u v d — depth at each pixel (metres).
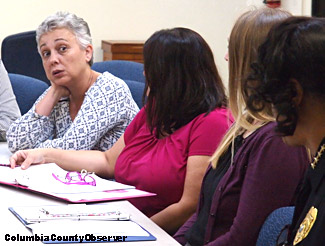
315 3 6.87
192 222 2.54
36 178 2.79
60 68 3.55
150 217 2.75
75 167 3.16
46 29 3.54
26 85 4.74
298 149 2.01
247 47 2.10
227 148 2.35
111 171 3.19
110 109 3.49
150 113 2.80
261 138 2.09
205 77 2.73
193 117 2.71
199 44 2.74
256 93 1.45
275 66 1.40
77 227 2.07
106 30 7.91
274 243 1.81
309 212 1.44
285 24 1.44
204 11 8.12
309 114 1.41
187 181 2.63
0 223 2.13
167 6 8.02
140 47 7.37
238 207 2.13
